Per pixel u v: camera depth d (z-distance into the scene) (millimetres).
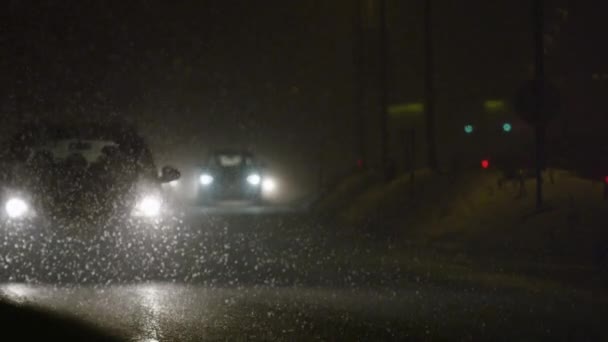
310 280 28297
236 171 75812
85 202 32250
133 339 18078
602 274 30391
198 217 55406
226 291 25375
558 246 36406
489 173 51250
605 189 40812
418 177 56875
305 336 18938
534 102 41562
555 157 60594
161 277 27750
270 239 42562
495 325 20641
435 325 20484
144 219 33281
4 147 33875
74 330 18578
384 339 18781
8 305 21109
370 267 32188
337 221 54938
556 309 23016
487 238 39969
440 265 33000
